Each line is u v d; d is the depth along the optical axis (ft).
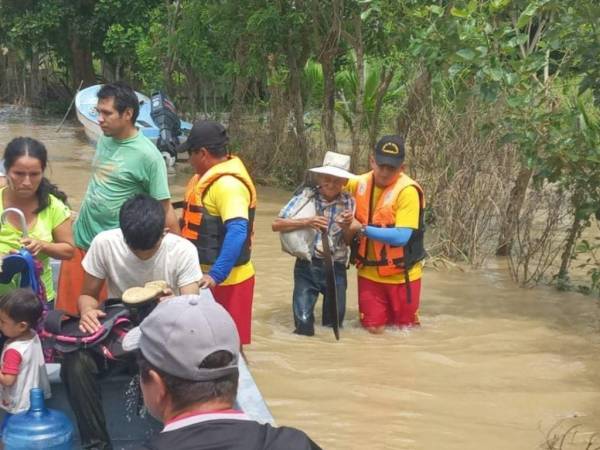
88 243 18.39
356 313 27.81
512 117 28.19
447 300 29.45
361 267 25.76
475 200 34.60
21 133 82.69
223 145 20.22
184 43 57.47
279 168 52.49
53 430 13.57
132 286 14.89
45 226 16.30
